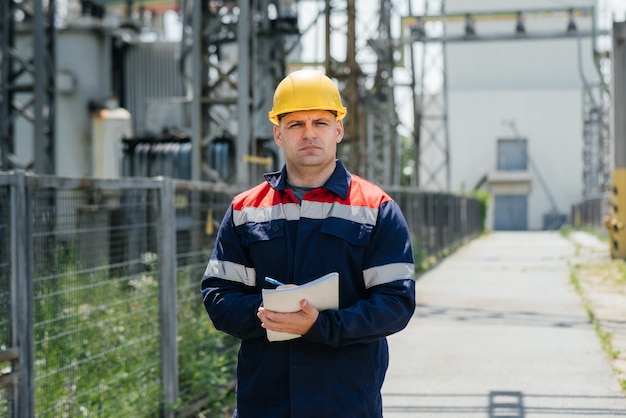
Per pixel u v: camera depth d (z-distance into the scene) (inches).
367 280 132.3
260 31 681.0
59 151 756.6
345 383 131.3
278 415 131.9
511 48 2723.9
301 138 133.6
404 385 315.6
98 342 227.8
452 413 274.4
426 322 468.4
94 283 226.2
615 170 831.1
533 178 2657.5
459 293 618.8
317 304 125.8
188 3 683.4
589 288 622.2
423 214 869.8
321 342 126.8
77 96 757.3
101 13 900.6
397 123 1102.4
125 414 236.1
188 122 727.1
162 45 810.8
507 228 2659.9
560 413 271.6
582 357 360.8
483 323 461.1
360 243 131.5
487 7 2605.8
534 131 2655.0
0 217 185.6
